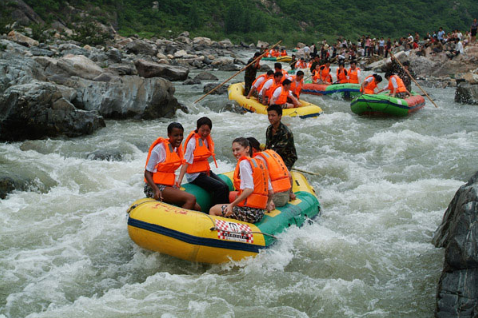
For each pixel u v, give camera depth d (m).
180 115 12.22
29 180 6.98
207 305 4.21
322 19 69.06
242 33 59.12
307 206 5.88
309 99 15.04
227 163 8.61
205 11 60.22
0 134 9.15
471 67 24.25
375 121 11.83
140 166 8.09
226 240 4.76
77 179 7.33
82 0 48.16
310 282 4.67
